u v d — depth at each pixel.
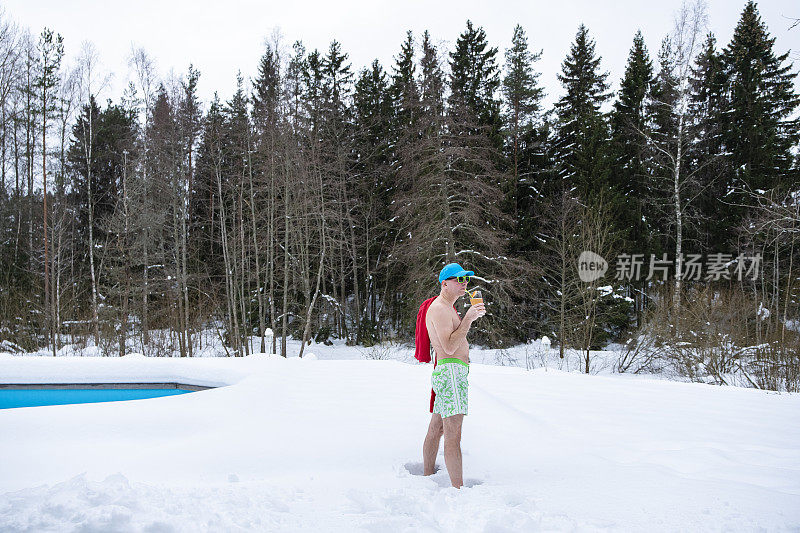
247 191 24.44
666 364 16.83
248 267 24.16
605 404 6.22
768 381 12.12
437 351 3.36
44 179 21.22
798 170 25.50
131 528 2.15
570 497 2.73
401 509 2.53
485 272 19.94
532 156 26.03
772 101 27.89
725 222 23.67
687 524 2.24
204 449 4.15
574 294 20.30
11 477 3.54
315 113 23.38
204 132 26.56
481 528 2.23
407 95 20.70
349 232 26.78
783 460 3.79
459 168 19.58
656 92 26.53
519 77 26.44
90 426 5.04
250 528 2.21
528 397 6.62
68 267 24.56
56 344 18.73
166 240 25.47
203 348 22.84
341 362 9.98
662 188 24.81
